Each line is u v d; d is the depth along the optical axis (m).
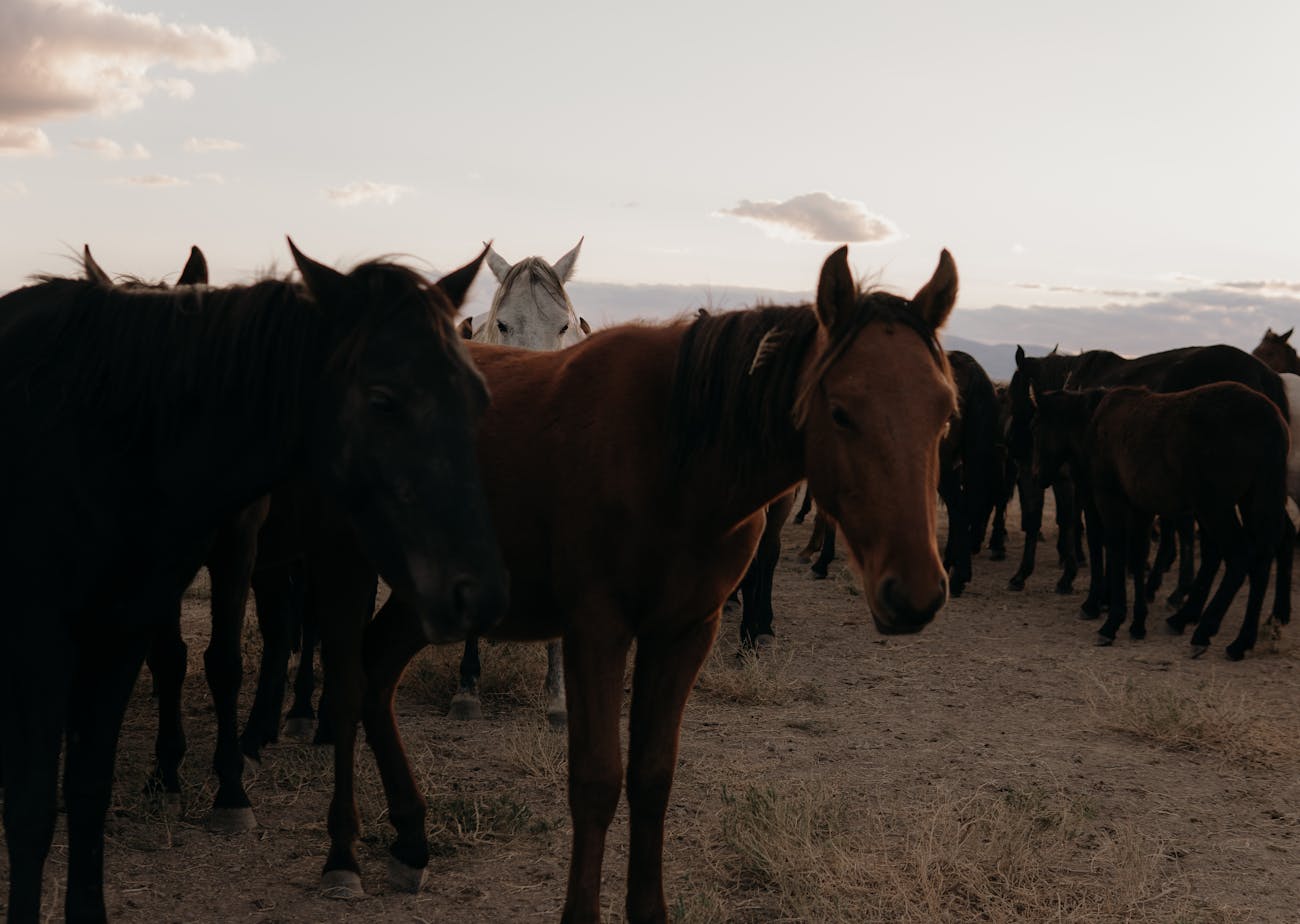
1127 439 7.82
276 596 4.62
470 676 5.38
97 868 2.66
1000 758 5.06
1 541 2.37
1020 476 10.27
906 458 2.29
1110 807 4.43
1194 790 4.68
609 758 2.72
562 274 6.56
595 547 2.78
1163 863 3.86
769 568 7.21
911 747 5.20
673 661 2.95
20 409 2.39
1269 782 4.80
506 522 3.01
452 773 4.50
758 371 2.62
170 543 2.54
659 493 2.72
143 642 2.64
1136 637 7.93
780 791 4.19
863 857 3.64
